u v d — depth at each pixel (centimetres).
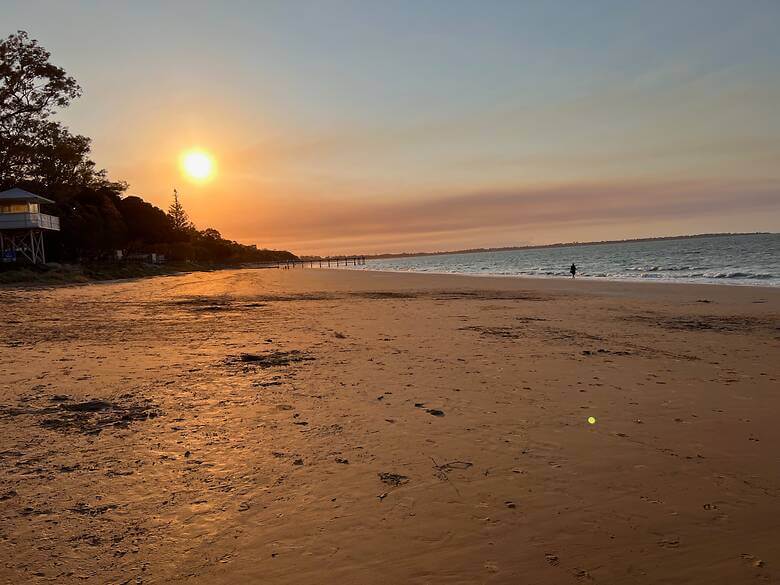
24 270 3722
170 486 411
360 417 585
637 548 322
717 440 510
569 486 409
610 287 3031
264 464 455
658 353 974
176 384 737
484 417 584
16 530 344
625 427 549
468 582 289
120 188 8288
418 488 407
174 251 8456
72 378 771
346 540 332
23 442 506
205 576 295
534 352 983
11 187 5150
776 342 1102
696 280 3497
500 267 8506
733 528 345
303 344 1088
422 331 1279
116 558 312
